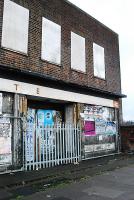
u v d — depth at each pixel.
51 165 11.62
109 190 7.80
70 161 12.69
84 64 15.06
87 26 15.62
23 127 10.81
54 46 13.17
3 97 10.51
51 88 12.52
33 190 7.76
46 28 12.84
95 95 15.37
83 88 14.21
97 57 16.25
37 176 9.40
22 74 11.06
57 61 13.25
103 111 16.02
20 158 10.56
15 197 7.04
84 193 7.48
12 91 10.73
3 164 10.05
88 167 11.50
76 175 9.85
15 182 8.47
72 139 13.03
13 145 10.52
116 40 18.53
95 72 15.93
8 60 10.91
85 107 14.52
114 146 16.70
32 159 10.91
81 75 14.70
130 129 17.33
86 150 14.09
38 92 11.83
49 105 13.57
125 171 10.77
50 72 12.75
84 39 15.27
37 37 12.31
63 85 13.14
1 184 8.23
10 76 10.71
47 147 11.59
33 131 11.09
